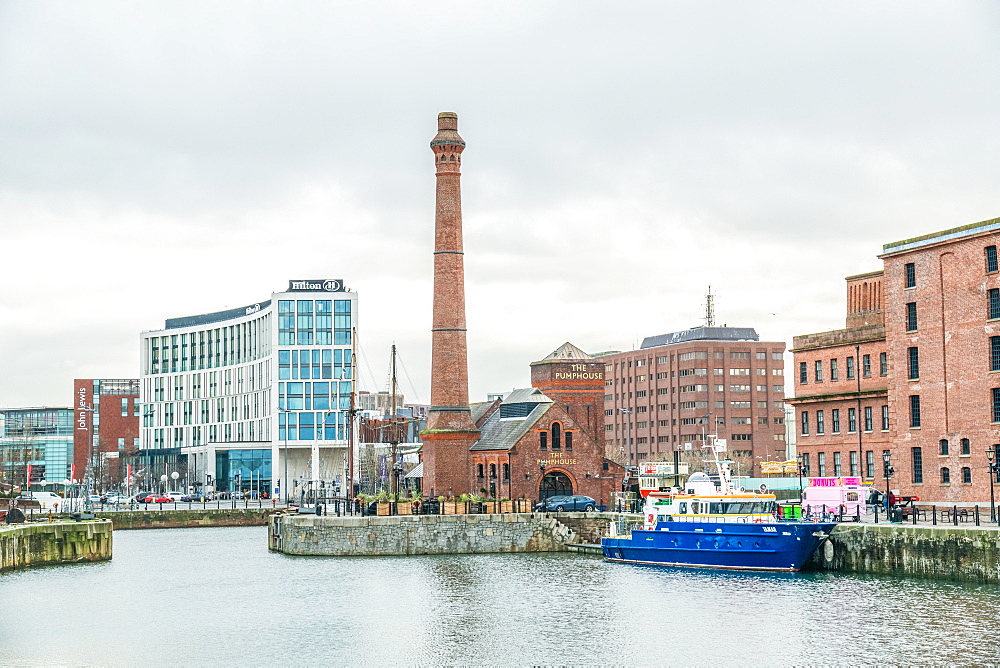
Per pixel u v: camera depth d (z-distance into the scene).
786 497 149.00
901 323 123.25
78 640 75.81
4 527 116.81
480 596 91.12
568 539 127.19
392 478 170.38
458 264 145.88
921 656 66.06
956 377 116.88
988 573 84.56
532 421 145.25
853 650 68.06
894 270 124.19
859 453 130.88
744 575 98.81
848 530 96.06
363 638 75.62
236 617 83.81
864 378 133.00
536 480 144.12
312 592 95.44
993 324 113.00
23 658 70.44
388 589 96.12
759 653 68.56
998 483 111.56
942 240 118.44
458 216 145.75
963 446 115.94
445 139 144.88
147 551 136.25
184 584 101.81
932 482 119.12
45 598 93.69
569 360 191.50
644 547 110.50
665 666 66.56
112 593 96.38
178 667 68.00
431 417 146.00
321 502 191.50
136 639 76.06
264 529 181.12
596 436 190.75
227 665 68.50
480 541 125.56
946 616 75.31
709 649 70.00
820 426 139.38
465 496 133.50
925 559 89.38
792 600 84.50
